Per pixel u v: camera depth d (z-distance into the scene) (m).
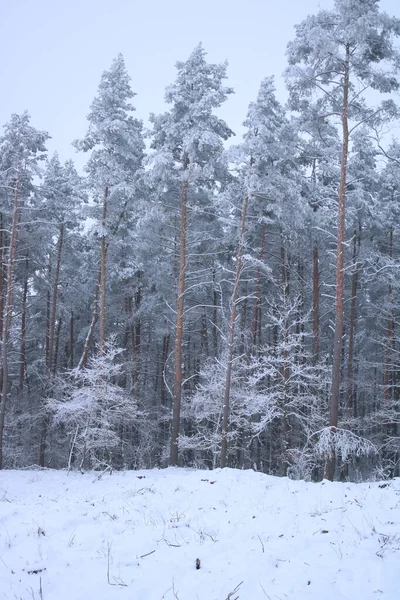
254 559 6.47
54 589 6.02
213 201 21.75
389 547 6.55
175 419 19.88
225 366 20.45
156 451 28.62
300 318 23.77
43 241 26.17
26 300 30.20
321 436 15.23
